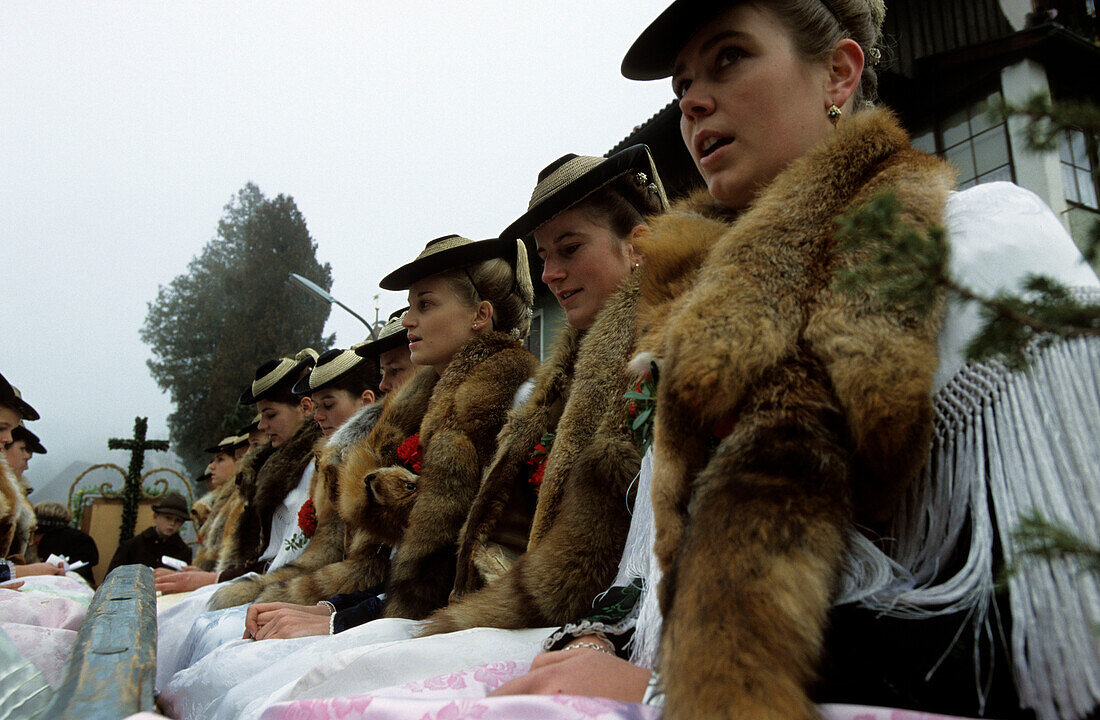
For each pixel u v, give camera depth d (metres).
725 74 1.31
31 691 1.55
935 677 0.88
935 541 0.94
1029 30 6.94
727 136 1.32
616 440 1.70
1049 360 0.85
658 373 1.17
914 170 1.05
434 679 1.36
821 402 0.91
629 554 1.49
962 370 0.91
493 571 2.11
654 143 8.51
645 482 1.44
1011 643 0.85
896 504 0.97
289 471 4.39
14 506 4.23
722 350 0.96
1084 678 0.76
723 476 0.90
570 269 2.23
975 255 0.94
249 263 48.75
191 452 47.47
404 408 3.26
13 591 2.87
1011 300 0.71
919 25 8.41
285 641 2.28
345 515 2.96
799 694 0.76
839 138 1.12
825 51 1.30
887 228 0.75
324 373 4.40
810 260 1.01
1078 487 0.81
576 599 1.63
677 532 1.00
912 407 0.87
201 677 2.20
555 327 2.44
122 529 16.70
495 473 2.28
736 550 0.83
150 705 1.10
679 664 0.81
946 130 7.60
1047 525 0.69
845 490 0.88
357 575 2.92
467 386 2.76
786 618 0.79
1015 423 0.86
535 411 2.31
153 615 1.94
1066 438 0.83
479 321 3.08
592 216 2.21
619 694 1.05
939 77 7.71
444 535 2.49
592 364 1.89
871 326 0.91
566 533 1.69
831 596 0.84
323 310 49.72
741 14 1.28
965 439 0.91
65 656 2.40
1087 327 0.70
